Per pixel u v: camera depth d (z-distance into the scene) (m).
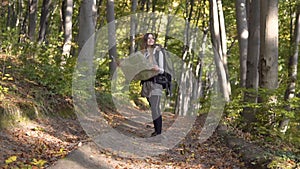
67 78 9.52
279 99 8.79
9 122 7.00
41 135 7.20
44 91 9.02
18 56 10.42
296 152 7.60
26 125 7.44
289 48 15.98
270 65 9.32
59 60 10.56
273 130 8.55
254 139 8.61
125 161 6.36
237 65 23.52
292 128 8.52
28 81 9.23
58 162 5.66
